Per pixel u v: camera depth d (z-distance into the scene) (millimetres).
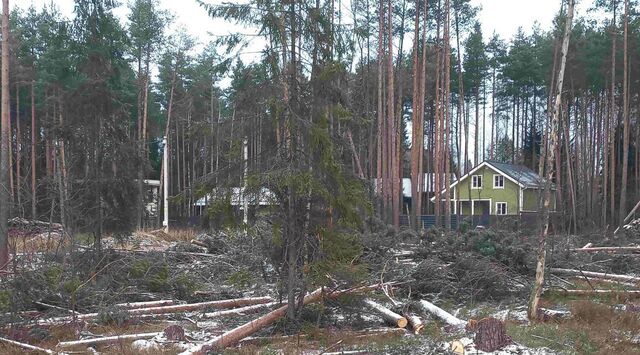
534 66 41125
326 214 8766
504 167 45062
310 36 8875
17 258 10070
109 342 8164
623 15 31016
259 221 8844
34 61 31656
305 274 8688
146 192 14406
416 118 26875
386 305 10188
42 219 12672
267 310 9984
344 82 9078
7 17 15227
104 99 13328
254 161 8688
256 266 12203
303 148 8586
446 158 28453
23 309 9438
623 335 8250
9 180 14375
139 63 35688
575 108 39344
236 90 8945
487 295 11719
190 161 44719
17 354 7582
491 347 7328
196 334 8648
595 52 32562
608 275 13742
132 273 12086
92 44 13578
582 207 33781
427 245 14359
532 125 47406
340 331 8750
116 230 13281
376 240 13227
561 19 26516
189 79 43031
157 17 35906
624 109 30703
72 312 9398
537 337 8094
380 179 29547
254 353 7500
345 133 9469
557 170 27234
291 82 8742
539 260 9680
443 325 9109
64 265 11227
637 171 38219
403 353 7410
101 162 13172
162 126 44188
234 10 8766
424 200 46469
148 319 10016
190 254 15617
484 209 44781
